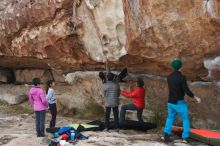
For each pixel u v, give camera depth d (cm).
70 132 834
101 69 1071
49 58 1155
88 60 1041
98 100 1145
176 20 730
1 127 1051
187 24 725
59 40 1050
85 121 1099
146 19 764
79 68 1141
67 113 1245
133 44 824
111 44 933
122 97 1053
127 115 1037
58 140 803
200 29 716
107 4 898
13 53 1274
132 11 800
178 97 762
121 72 952
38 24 1097
